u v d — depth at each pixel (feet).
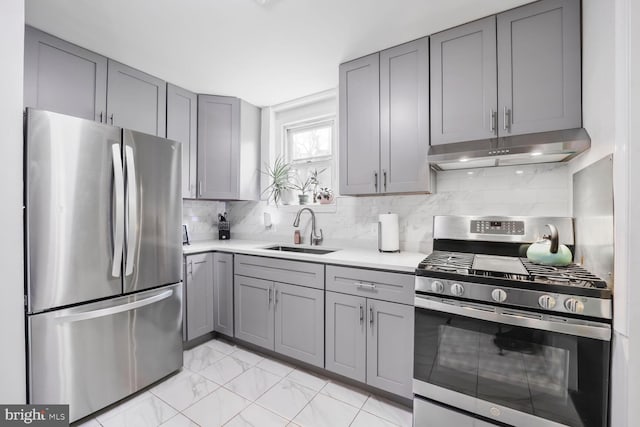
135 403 5.54
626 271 3.18
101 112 6.70
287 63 7.16
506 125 5.17
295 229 9.34
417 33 5.95
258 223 10.21
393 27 5.76
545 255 4.71
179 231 6.56
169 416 5.19
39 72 5.79
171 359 6.41
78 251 4.87
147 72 7.57
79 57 6.37
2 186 3.67
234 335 7.86
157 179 6.06
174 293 6.48
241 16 5.42
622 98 3.18
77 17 5.42
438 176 6.89
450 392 4.55
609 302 3.49
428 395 4.75
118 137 5.36
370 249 7.77
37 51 5.76
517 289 4.03
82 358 4.98
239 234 10.67
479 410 4.33
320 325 6.37
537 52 4.99
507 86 5.20
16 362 3.81
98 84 6.66
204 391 5.93
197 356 7.38
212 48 6.49
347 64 7.06
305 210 9.09
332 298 6.20
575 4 4.72
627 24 3.08
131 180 5.52
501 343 4.18
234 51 6.62
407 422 5.09
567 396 3.75
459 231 6.16
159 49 6.53
